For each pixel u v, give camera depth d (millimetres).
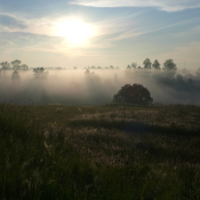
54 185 3070
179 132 11203
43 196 2830
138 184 3781
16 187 2883
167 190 3582
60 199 2826
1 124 6148
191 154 8047
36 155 4297
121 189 3322
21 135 5832
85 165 4137
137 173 4336
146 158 6855
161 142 9523
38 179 2936
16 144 4641
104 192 3189
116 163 5078
